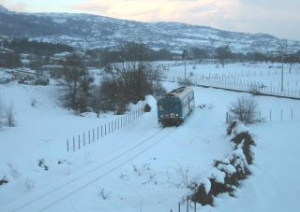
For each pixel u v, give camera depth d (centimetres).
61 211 1973
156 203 2027
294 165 2852
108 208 1992
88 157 3136
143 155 3034
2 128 4334
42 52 15900
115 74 7800
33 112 5675
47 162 3038
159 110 4472
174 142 3541
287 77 11288
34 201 2142
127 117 5341
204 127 4272
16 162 2941
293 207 2036
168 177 2441
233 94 8006
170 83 9831
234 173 2288
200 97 7488
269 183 2406
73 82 6800
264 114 5688
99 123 5031
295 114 5659
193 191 2061
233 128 3650
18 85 7119
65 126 4762
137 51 7388
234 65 16350
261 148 3331
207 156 3005
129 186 2316
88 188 2294
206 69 14412
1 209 2052
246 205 2020
